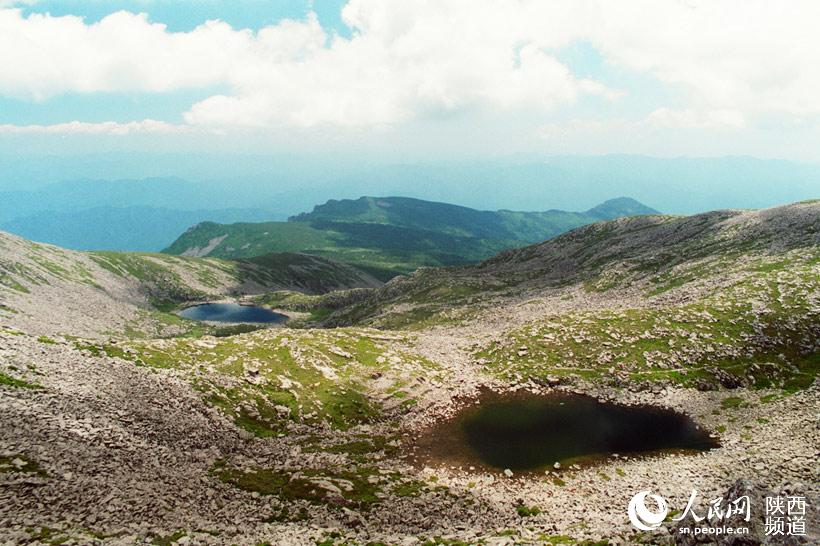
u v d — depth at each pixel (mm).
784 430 51219
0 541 24031
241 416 55938
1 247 176750
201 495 36531
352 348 81250
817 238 102875
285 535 32125
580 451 52688
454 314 129000
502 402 67438
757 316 76250
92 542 25641
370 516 37000
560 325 88688
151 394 52656
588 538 31391
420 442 55406
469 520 37500
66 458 34781
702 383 65562
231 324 192000
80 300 163875
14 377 44000
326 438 55250
